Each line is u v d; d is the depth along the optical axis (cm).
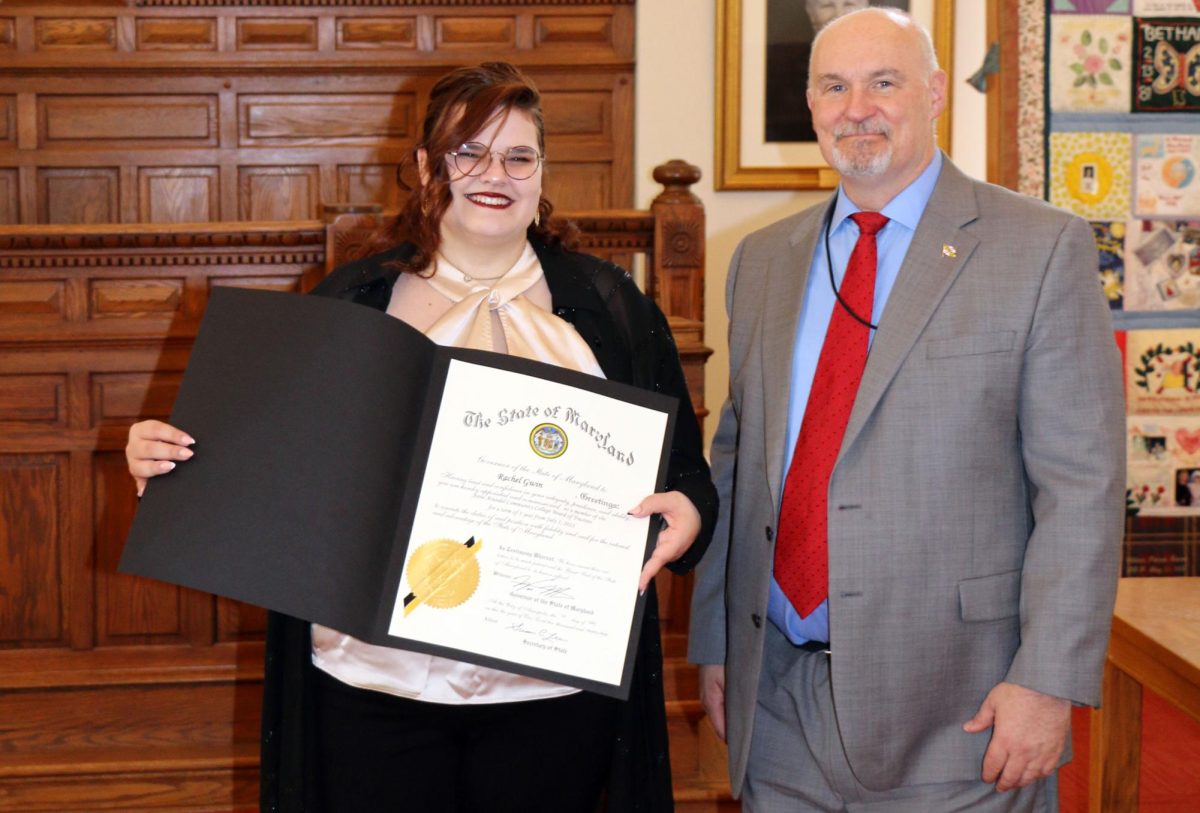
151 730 291
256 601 149
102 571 296
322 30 446
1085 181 418
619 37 450
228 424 155
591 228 297
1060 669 158
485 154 166
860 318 172
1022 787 168
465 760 170
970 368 164
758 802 183
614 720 174
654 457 161
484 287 175
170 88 448
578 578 157
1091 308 164
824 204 187
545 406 159
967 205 172
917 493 165
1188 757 318
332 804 168
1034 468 166
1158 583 226
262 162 452
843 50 171
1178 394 422
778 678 181
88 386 292
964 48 438
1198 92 418
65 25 442
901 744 167
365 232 284
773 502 177
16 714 287
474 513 156
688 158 448
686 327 287
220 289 161
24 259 286
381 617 153
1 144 446
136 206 451
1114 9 416
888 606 166
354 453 153
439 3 446
